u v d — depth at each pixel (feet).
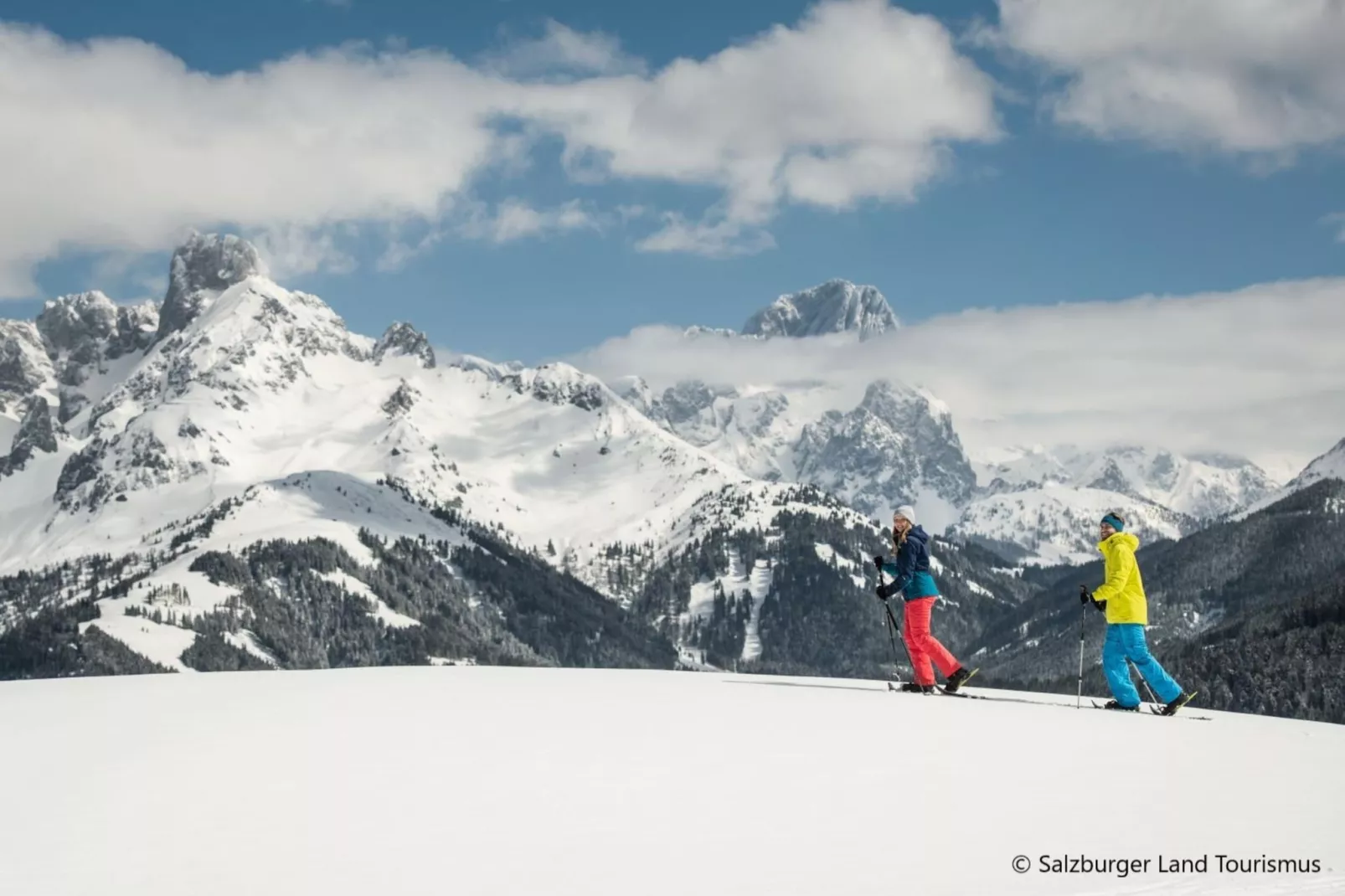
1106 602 74.90
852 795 42.27
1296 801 42.14
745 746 51.72
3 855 34.73
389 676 86.28
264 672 89.40
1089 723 61.05
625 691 73.61
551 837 36.52
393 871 32.94
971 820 38.68
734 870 32.94
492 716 60.59
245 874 32.63
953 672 78.18
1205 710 74.59
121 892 31.17
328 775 45.32
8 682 84.28
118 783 44.14
